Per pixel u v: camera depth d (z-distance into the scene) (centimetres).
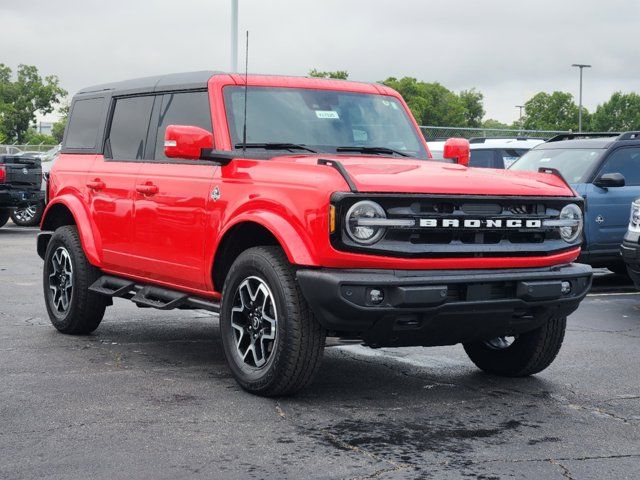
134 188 714
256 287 591
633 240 1030
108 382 628
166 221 676
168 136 617
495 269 571
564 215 598
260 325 588
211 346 767
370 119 703
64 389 606
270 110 669
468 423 538
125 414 546
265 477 437
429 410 566
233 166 622
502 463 462
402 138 709
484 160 1742
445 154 727
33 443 486
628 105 14562
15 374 650
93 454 469
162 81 730
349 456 470
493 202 567
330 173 551
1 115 11325
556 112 13712
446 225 550
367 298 535
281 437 503
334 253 537
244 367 598
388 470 448
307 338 559
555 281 582
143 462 457
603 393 620
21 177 2036
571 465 461
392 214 540
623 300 1109
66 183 812
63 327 809
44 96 11456
